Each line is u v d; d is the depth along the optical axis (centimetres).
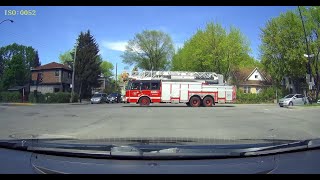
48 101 4659
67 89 7006
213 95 3362
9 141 347
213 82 3447
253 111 2562
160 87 3350
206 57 5547
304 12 4853
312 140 347
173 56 7544
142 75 3422
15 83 7000
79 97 5347
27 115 2131
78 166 272
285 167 286
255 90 7319
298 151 330
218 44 5522
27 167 284
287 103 3550
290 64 5050
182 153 282
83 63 6638
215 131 1281
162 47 7631
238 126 1477
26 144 326
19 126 1465
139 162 277
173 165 270
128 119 1853
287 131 1302
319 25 4850
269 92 5306
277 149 310
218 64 5559
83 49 6662
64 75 6881
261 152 301
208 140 372
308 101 3716
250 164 279
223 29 5581
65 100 4856
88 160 284
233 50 5503
